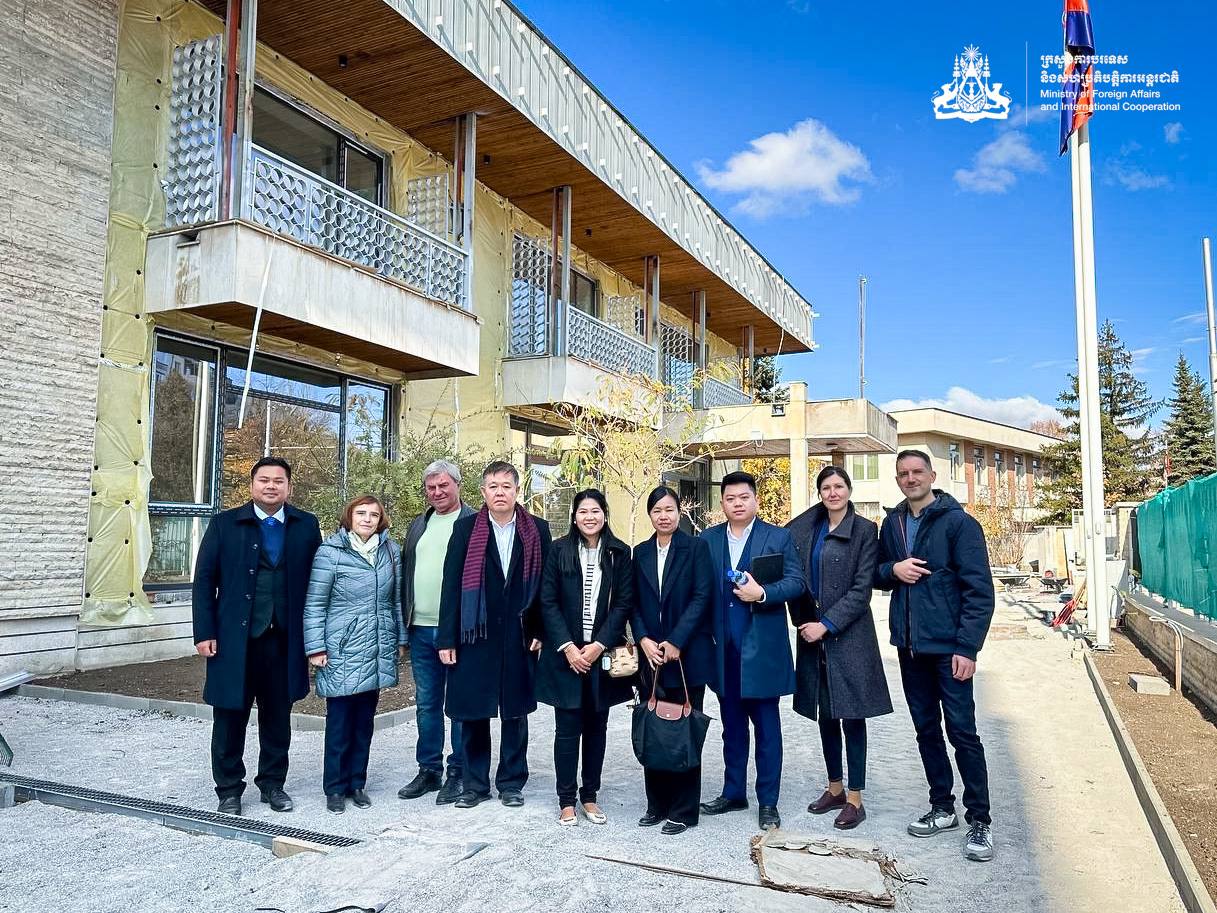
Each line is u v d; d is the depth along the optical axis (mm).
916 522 4602
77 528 8141
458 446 13406
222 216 8641
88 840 4215
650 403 15477
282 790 4695
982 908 3592
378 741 6320
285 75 10633
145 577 8930
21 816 4562
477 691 4664
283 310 8836
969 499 41406
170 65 9156
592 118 14117
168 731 6297
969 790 4250
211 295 8438
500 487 4824
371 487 9242
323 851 4000
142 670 8227
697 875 3750
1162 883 3875
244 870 3865
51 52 8055
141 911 3455
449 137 12805
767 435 20328
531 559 4863
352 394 11617
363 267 9875
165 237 8742
